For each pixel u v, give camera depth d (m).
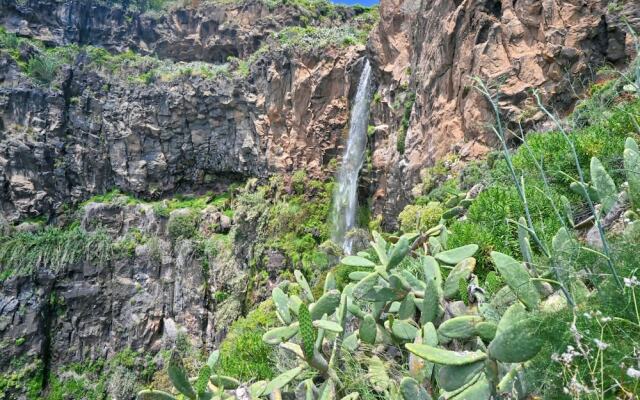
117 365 32.22
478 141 12.46
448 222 6.66
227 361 5.19
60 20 43.56
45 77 37.44
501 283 3.22
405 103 19.39
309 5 42.22
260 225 30.14
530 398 1.93
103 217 36.12
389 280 3.02
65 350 32.38
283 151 31.94
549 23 11.66
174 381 2.59
